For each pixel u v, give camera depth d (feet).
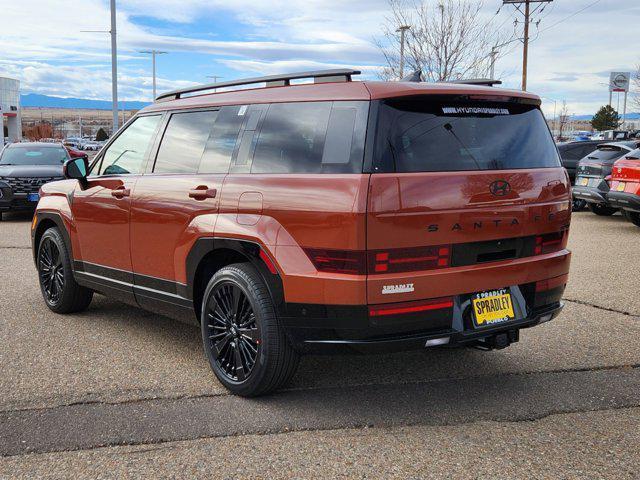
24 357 15.12
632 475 9.68
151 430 11.21
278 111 12.75
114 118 90.53
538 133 12.91
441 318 11.28
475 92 11.89
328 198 11.07
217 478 9.63
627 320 18.39
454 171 11.35
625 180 36.70
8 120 273.95
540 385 13.41
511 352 15.61
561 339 16.62
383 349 11.05
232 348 12.91
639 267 26.08
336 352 11.48
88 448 10.57
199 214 13.38
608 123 246.47
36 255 19.74
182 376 13.88
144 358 15.08
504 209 11.85
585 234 36.29
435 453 10.37
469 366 14.61
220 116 14.03
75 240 17.72
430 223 11.02
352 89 11.58
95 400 12.53
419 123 11.38
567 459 10.18
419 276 10.97
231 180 12.90
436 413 11.95
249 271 12.31
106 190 16.43
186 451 10.46
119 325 17.98
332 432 11.14
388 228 10.73
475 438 10.91
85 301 19.01
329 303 11.02
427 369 14.42
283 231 11.68
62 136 474.08
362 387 13.29
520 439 10.87
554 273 12.91
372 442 10.77
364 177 10.76
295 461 10.12
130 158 16.29
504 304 12.17
